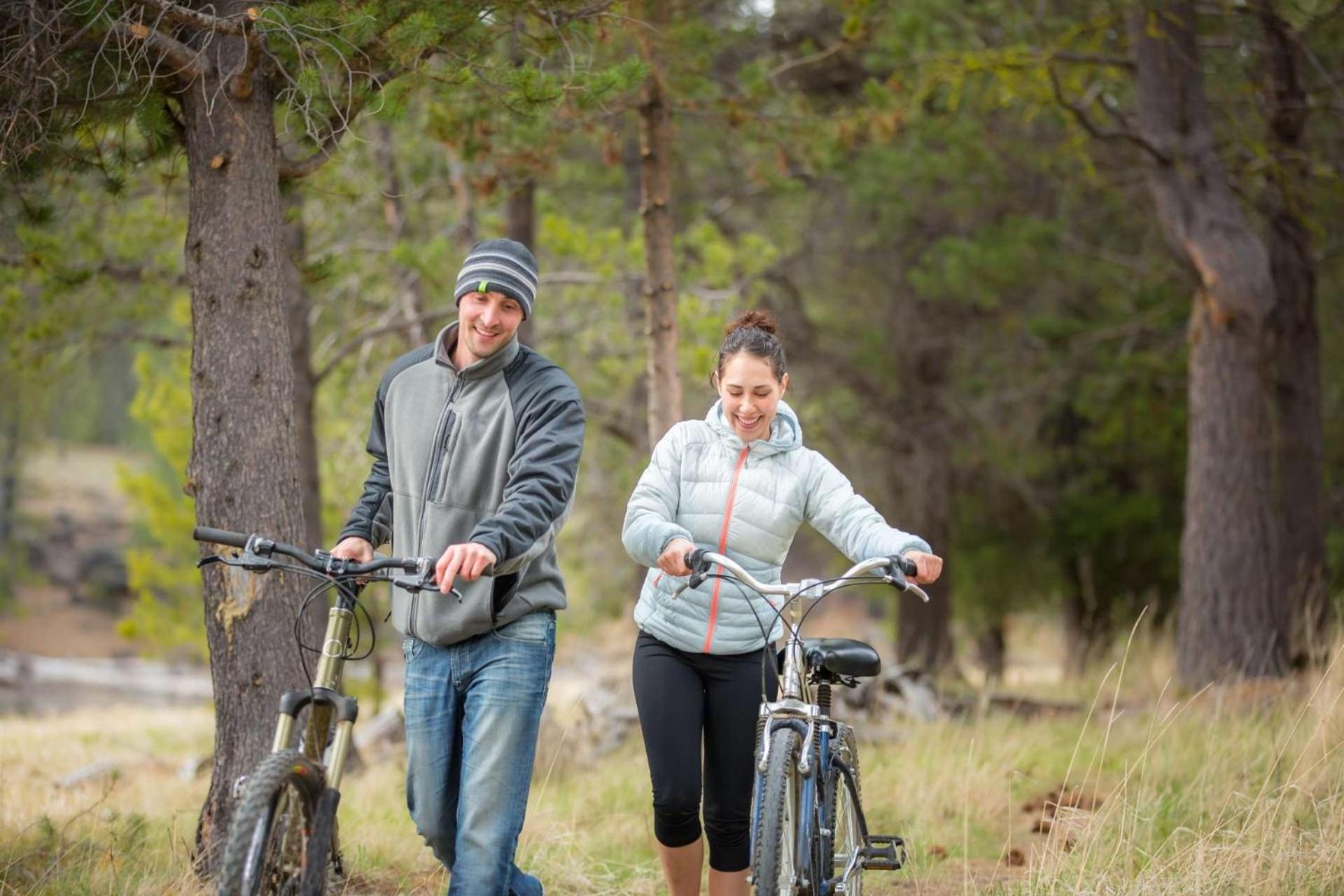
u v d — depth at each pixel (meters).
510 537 4.84
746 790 5.67
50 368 13.72
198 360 6.68
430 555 5.28
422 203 15.67
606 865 7.41
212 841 6.53
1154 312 19.58
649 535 5.36
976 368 22.28
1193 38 13.90
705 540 5.63
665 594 5.64
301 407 13.30
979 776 9.03
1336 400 22.19
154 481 18.70
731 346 5.57
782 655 5.54
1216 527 13.78
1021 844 7.79
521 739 5.18
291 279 12.91
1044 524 25.27
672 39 10.15
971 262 18.36
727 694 5.67
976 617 28.64
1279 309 15.74
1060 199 20.30
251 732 6.54
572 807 8.86
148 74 6.62
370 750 13.79
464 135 10.39
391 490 5.50
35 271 10.07
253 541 4.64
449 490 5.29
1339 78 14.66
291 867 4.46
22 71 6.19
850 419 22.39
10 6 6.17
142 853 7.14
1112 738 10.91
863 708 13.62
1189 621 13.93
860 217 21.27
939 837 7.94
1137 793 7.86
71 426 69.50
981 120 17.81
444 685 5.31
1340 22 15.08
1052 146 18.62
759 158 12.84
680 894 5.79
